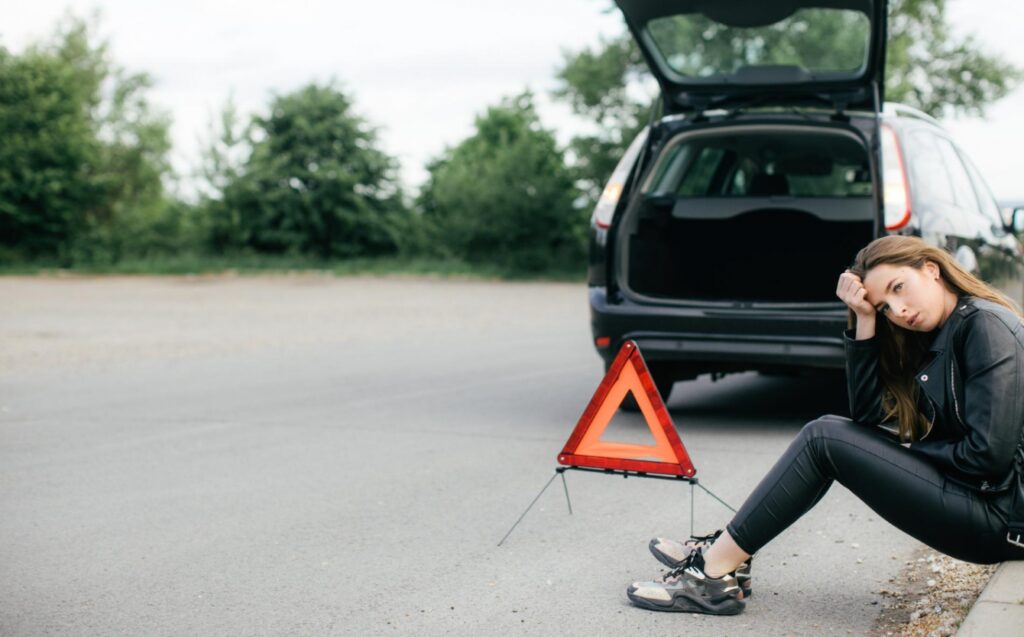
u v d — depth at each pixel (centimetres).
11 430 663
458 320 1614
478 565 385
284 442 620
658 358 621
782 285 756
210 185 4084
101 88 4441
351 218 4125
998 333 279
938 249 296
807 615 327
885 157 601
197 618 331
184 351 1149
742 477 518
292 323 1546
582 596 350
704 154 731
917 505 290
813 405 748
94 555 399
